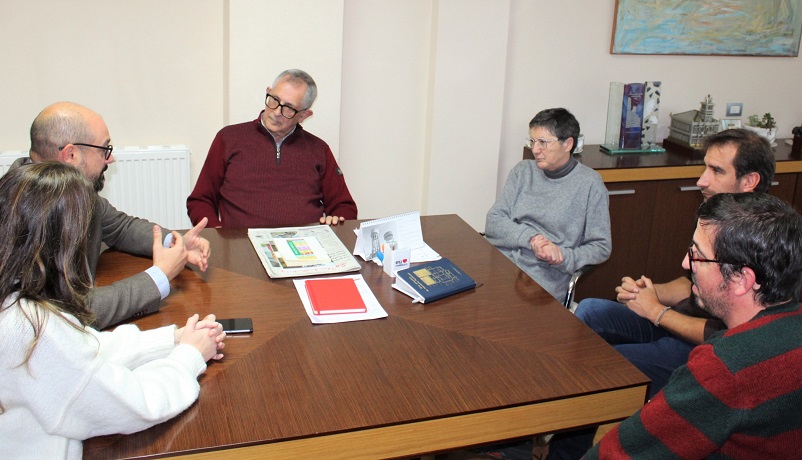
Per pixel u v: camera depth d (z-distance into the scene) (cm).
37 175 134
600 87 395
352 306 189
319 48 332
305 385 155
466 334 182
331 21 330
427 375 162
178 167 334
